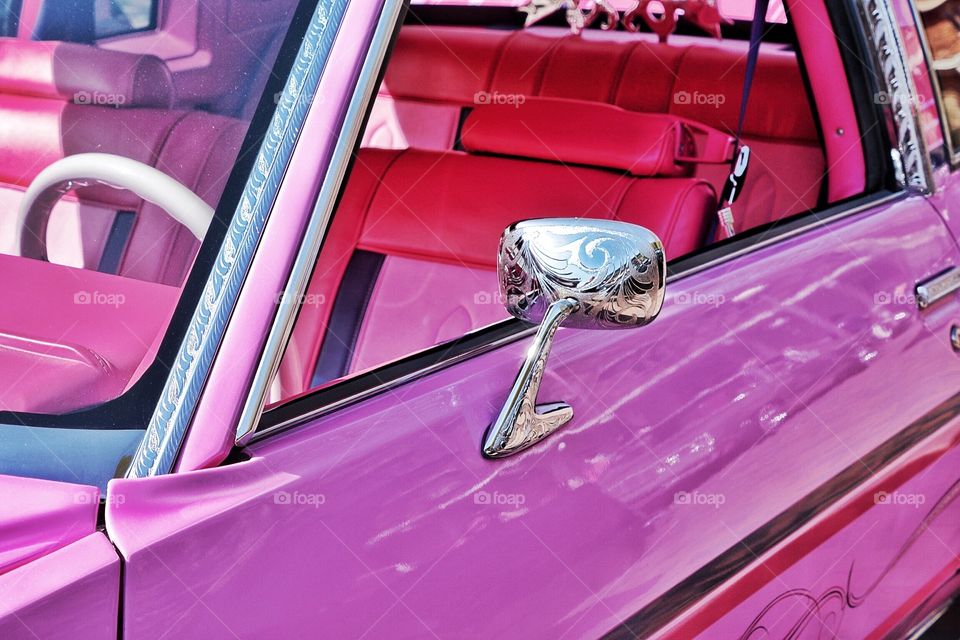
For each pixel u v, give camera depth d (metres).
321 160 1.00
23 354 1.01
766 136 2.35
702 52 2.53
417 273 1.98
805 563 1.56
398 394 1.11
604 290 0.99
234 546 0.93
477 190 2.05
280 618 0.94
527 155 2.17
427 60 2.74
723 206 1.95
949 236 1.92
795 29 1.93
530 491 1.16
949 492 1.90
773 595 1.51
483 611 1.11
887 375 1.70
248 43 1.06
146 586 0.87
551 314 1.03
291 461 0.99
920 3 1.91
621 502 1.25
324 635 0.97
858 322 1.65
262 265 0.98
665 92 2.52
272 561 0.95
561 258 1.00
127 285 1.04
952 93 1.97
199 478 0.93
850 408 1.62
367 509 1.02
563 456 1.20
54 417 0.96
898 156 1.88
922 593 1.91
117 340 1.00
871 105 1.88
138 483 0.90
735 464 1.41
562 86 2.63
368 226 2.07
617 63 2.59
